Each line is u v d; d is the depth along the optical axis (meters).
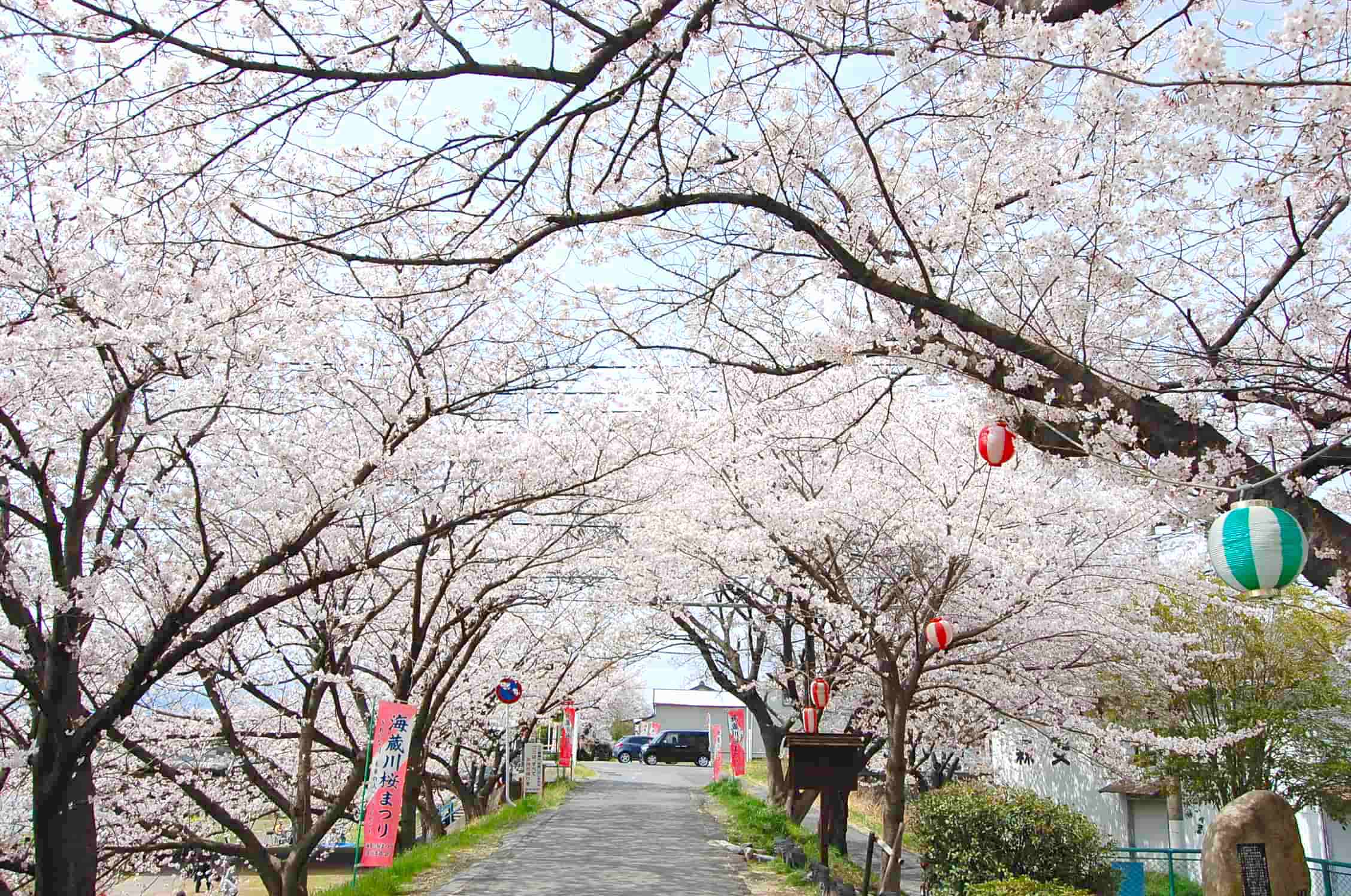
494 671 17.95
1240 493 4.26
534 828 15.13
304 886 11.34
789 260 6.86
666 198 5.27
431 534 8.49
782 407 9.90
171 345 7.20
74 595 7.80
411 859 10.97
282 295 8.02
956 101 5.86
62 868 7.62
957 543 9.34
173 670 11.05
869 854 8.97
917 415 10.85
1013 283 5.84
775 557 12.09
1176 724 13.86
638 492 11.31
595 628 19.78
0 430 8.16
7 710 10.40
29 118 5.30
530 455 10.20
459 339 9.69
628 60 5.71
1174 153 5.10
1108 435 5.41
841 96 4.92
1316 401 5.40
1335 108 4.36
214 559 7.90
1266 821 7.75
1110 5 4.48
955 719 14.59
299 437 9.42
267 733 13.64
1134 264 6.11
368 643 14.45
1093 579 10.62
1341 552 4.84
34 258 7.02
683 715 54.41
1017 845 9.66
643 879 10.62
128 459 8.30
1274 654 13.37
